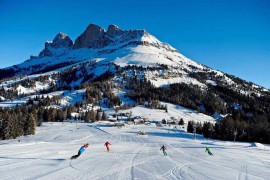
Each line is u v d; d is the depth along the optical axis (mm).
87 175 20688
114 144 61375
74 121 180625
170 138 98500
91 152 38250
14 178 18438
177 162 31438
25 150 35562
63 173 20922
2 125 84250
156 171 23984
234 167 30266
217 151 54000
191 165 29469
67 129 129000
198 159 36344
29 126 97562
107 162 28156
